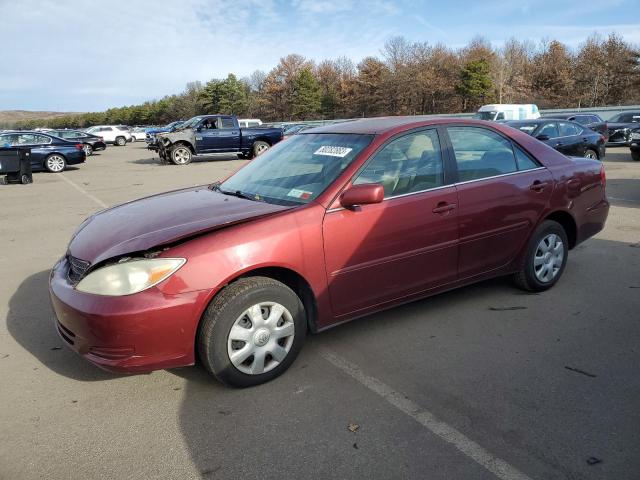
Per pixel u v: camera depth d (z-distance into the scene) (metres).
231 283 2.99
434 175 3.75
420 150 3.74
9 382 3.24
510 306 4.24
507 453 2.46
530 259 4.35
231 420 2.78
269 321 3.08
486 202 3.94
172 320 2.77
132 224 3.27
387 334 3.78
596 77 59.22
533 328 3.83
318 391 3.04
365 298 3.48
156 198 4.03
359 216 3.34
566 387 3.02
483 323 3.93
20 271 5.78
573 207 4.56
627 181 11.46
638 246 6.04
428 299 4.44
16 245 7.07
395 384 3.10
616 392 2.96
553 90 63.62
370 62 71.69
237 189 3.91
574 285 4.72
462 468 2.37
